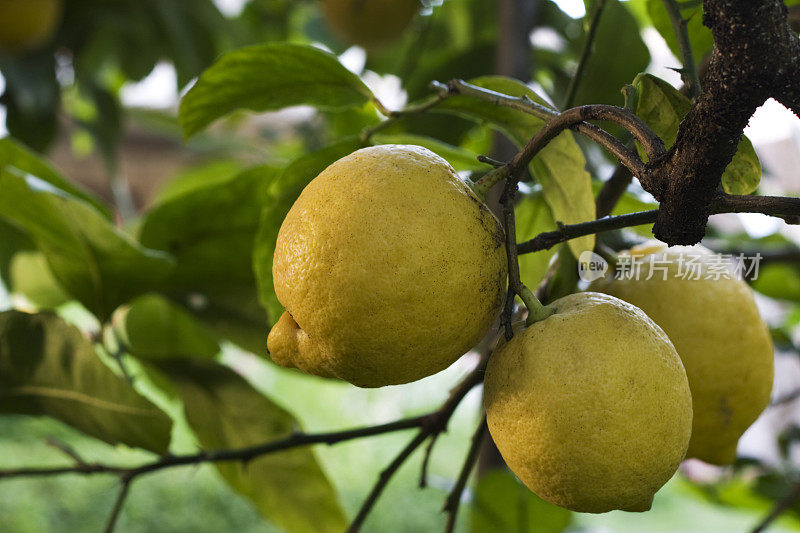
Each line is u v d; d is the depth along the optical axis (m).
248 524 3.74
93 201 0.86
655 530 3.80
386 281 0.59
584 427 0.60
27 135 1.59
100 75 1.96
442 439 5.07
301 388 5.89
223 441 0.91
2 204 0.81
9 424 4.55
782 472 1.31
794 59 0.53
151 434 0.78
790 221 0.57
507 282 0.64
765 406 0.70
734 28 0.53
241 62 0.73
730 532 3.80
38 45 1.55
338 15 1.41
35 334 0.77
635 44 0.84
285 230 0.61
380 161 0.60
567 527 1.08
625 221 0.62
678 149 0.56
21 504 3.54
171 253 0.88
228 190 0.84
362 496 4.08
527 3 1.08
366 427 0.77
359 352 0.60
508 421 0.61
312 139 1.85
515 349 0.61
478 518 1.07
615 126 0.86
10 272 1.13
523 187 0.77
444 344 0.60
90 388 0.77
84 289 0.87
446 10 1.46
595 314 0.61
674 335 0.68
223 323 0.94
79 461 0.78
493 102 0.64
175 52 1.74
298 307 0.60
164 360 0.89
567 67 1.32
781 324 1.45
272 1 1.97
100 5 1.61
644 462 0.60
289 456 0.91
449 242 0.59
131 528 3.52
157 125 2.17
